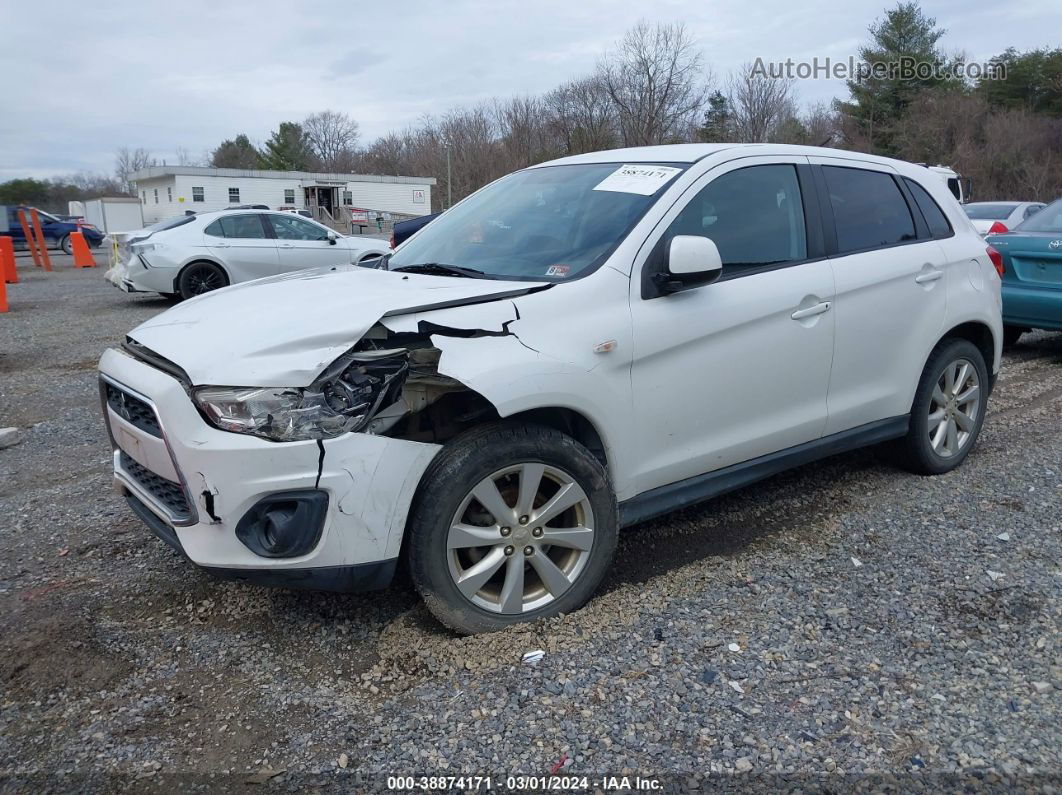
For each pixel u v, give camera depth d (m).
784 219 3.94
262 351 2.77
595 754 2.50
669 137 44.94
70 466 5.35
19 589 3.59
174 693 2.85
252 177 50.91
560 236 3.61
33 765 2.50
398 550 2.88
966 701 2.71
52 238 34.69
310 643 3.14
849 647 3.03
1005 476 4.75
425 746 2.56
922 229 4.61
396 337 2.92
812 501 4.45
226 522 2.74
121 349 3.30
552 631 3.12
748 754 2.49
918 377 4.45
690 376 3.45
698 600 3.38
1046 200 40.00
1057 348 8.66
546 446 3.05
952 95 44.19
